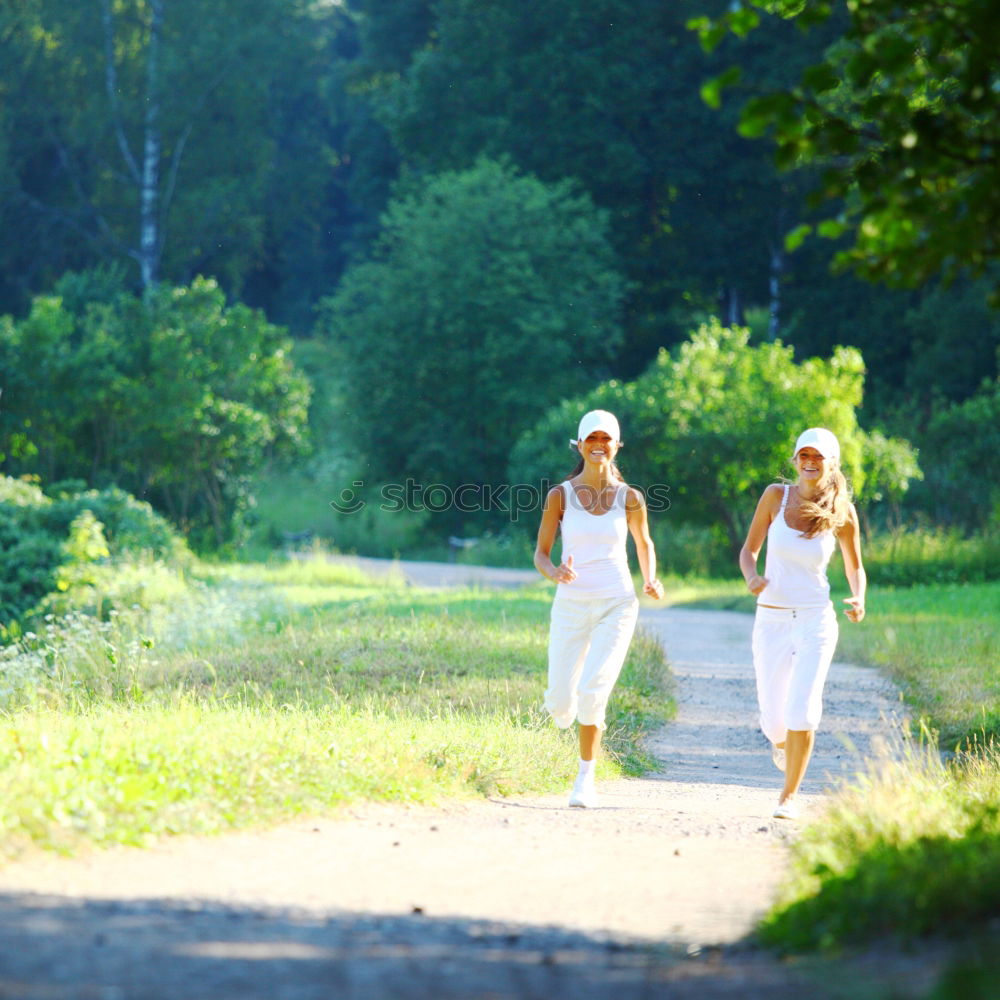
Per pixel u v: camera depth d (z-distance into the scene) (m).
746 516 60.25
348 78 108.62
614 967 6.32
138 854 8.66
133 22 98.44
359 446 83.00
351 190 110.44
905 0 7.07
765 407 55.75
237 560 60.03
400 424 81.94
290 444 66.31
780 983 5.89
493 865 9.13
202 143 98.31
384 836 10.06
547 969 6.21
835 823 9.48
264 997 5.36
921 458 67.56
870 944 6.55
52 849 8.36
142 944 6.16
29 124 99.38
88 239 98.00
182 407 59.84
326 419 89.50
